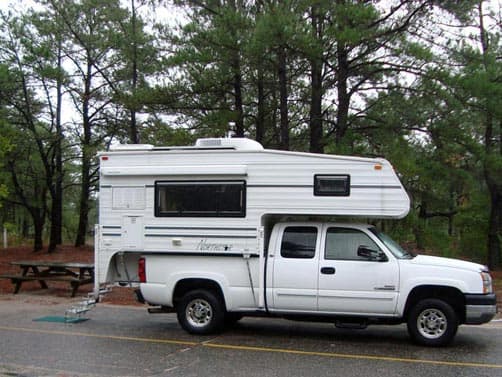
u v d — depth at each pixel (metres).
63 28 24.61
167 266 9.35
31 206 28.39
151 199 9.48
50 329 9.81
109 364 7.25
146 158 9.54
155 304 9.45
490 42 21.20
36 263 14.67
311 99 17.58
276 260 8.76
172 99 16.94
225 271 9.05
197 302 9.27
